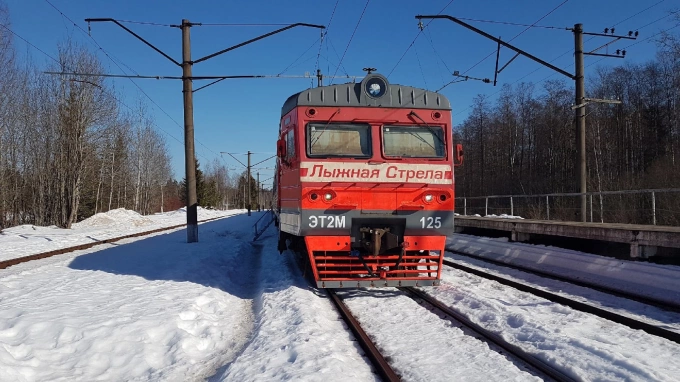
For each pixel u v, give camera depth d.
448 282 9.56
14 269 11.67
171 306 7.23
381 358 5.01
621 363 4.56
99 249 16.52
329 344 5.43
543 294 7.94
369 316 7.11
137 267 11.18
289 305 7.36
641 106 42.56
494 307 7.05
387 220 8.40
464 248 15.62
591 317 6.46
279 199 10.84
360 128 8.52
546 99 49.25
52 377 4.77
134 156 55.19
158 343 5.86
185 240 18.45
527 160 52.31
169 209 87.19
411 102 8.73
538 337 5.60
